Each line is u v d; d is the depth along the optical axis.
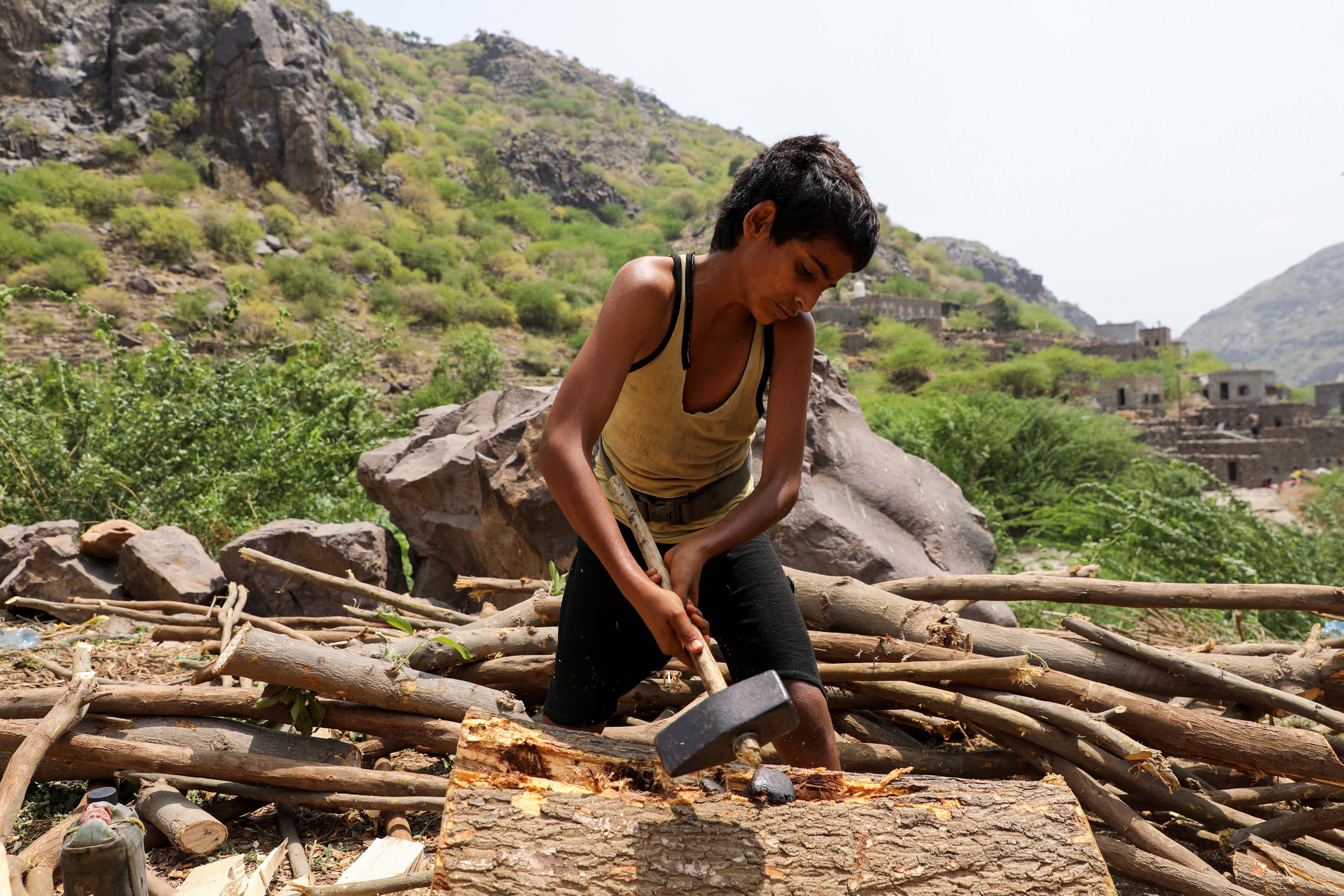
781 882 1.48
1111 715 2.22
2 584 5.06
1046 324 83.81
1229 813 2.14
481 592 3.66
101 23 47.16
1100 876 1.52
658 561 1.69
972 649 2.51
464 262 53.84
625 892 1.46
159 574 4.70
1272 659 2.49
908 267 107.88
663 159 117.25
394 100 81.12
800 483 1.91
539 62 134.38
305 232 45.38
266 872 1.97
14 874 1.85
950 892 1.49
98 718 2.37
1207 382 60.59
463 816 1.51
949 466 13.96
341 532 4.89
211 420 7.97
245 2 47.50
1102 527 8.43
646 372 1.79
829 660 2.57
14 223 35.16
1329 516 9.20
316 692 2.37
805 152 1.64
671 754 1.32
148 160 44.03
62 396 7.84
